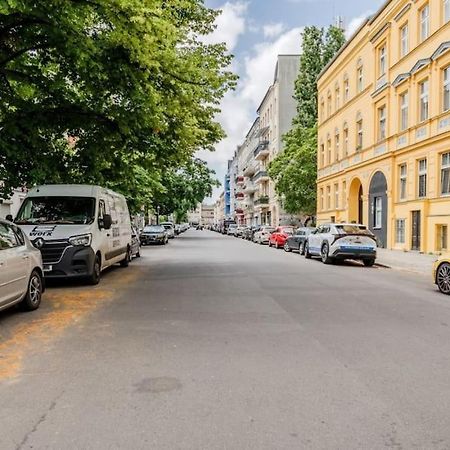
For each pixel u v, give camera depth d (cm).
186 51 1199
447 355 561
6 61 1049
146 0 848
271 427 366
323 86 3862
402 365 521
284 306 873
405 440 346
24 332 673
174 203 4719
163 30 902
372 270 1655
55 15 855
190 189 4703
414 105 2333
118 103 1170
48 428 366
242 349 582
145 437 350
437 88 2127
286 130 5750
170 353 565
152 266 1692
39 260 859
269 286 1148
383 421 377
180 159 1462
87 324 722
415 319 767
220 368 509
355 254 1792
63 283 1202
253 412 394
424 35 2311
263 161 6994
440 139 2070
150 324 720
